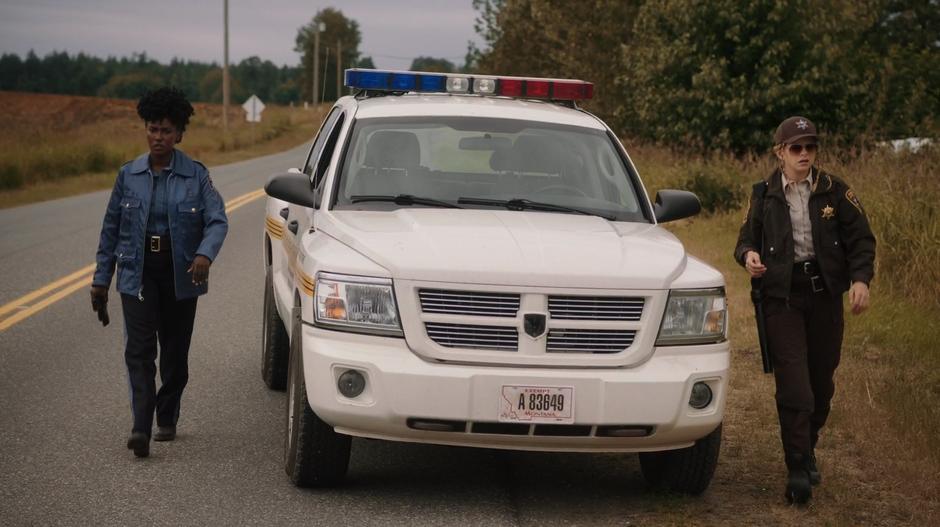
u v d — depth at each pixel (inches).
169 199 279.6
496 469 282.0
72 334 436.8
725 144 1255.5
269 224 379.6
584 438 237.1
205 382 367.2
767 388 364.8
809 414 257.9
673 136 1331.2
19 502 242.7
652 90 1346.0
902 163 709.3
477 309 234.8
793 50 1293.1
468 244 245.1
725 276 588.4
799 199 265.0
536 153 302.5
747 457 294.5
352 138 301.6
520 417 231.9
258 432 309.1
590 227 269.9
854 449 302.8
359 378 235.9
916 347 418.9
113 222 283.7
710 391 245.3
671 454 257.8
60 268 617.6
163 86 280.4
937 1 1926.7
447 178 293.1
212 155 2228.1
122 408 328.2
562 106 345.4
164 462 277.0
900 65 1483.8
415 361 233.5
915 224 536.7
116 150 1608.0
